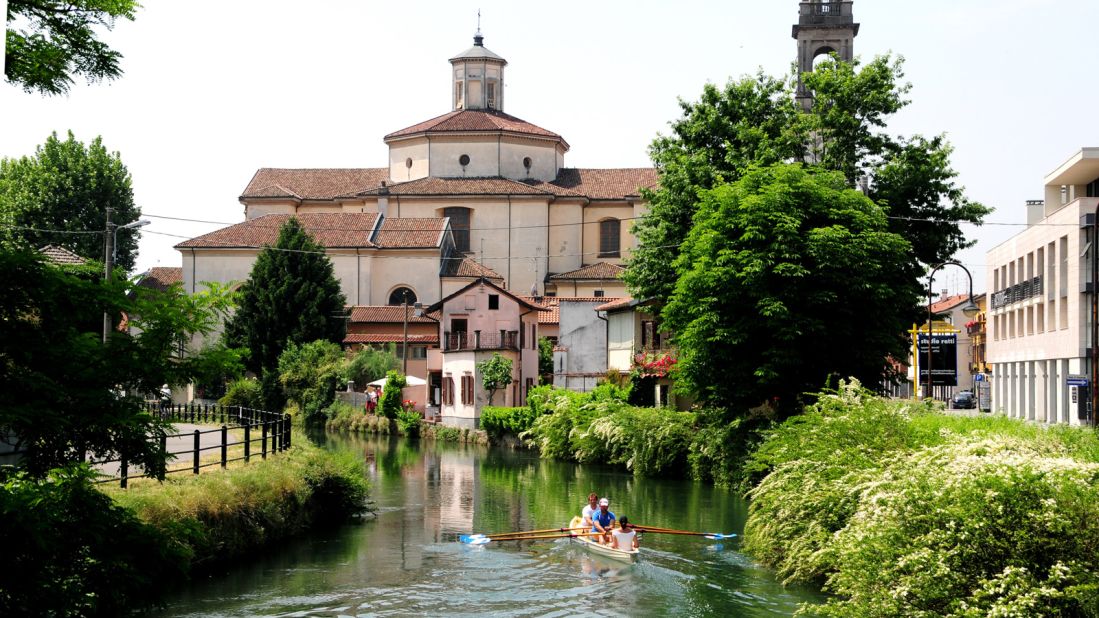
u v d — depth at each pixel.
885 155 45.31
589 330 67.44
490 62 103.81
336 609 19.83
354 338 84.44
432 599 20.69
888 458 19.75
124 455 12.01
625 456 43.69
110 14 14.57
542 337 82.25
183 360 12.54
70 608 10.48
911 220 44.34
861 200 35.66
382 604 20.28
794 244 33.66
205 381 12.67
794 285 33.53
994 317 72.88
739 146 45.81
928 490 14.59
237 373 13.11
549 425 49.94
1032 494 13.62
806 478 21.12
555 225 98.19
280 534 25.56
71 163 91.00
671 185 45.31
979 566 13.45
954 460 15.90
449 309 70.38
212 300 12.98
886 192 43.62
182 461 27.58
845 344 34.47
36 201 88.25
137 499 19.75
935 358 57.38
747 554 24.89
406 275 91.12
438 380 76.38
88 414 11.36
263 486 25.08
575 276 94.81
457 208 97.50
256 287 79.44
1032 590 12.46
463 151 98.56
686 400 49.69
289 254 79.75
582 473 43.28
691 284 34.72
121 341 11.89
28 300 11.21
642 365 50.56
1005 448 17.72
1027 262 62.88
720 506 32.72
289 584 21.64
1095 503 13.29
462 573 23.02
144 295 12.49
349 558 24.41
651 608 19.94
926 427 22.31
